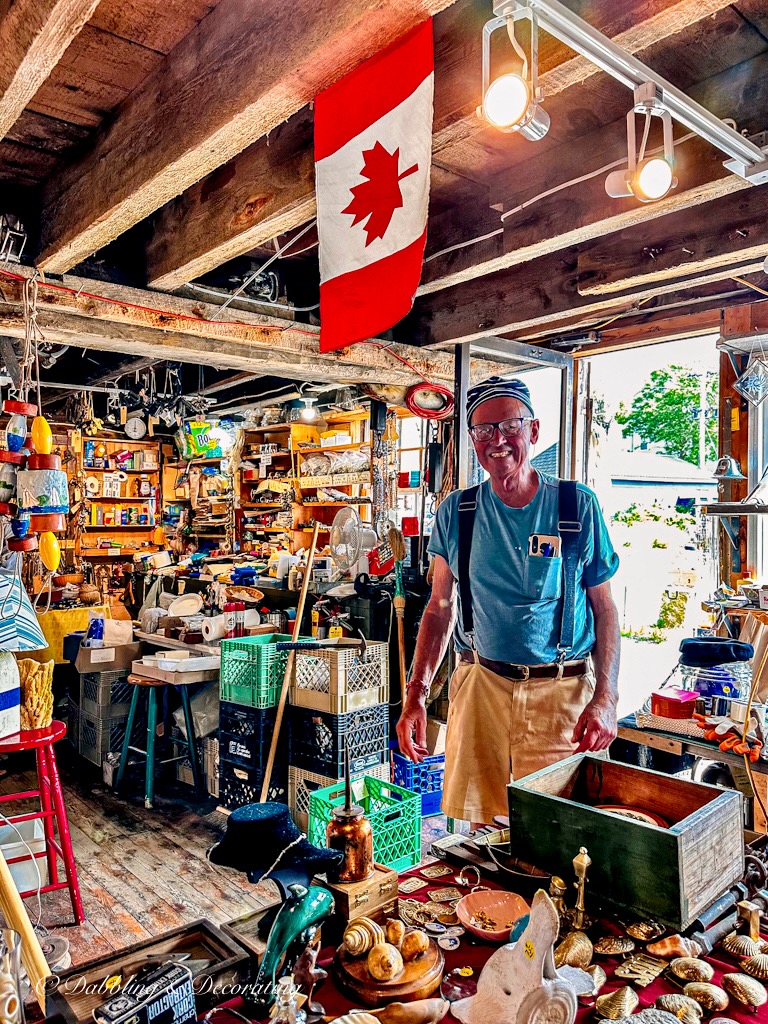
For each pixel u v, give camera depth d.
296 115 1.87
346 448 6.86
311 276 3.16
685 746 2.19
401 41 1.30
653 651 6.91
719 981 0.98
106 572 8.20
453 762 2.20
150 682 3.77
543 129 1.16
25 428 2.26
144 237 2.59
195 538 8.84
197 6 1.55
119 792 3.98
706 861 1.11
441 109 1.51
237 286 2.87
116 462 8.52
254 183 2.02
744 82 1.64
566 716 2.08
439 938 1.08
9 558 2.53
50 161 2.21
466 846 1.40
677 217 2.30
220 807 3.70
